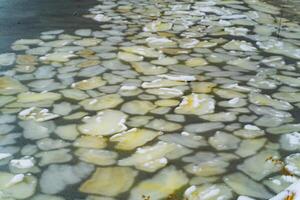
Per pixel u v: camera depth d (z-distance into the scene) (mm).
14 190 1784
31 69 2957
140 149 2070
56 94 2615
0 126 2262
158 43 3482
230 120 2338
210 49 3383
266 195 1750
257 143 2125
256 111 2441
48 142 2129
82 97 2582
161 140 2145
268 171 1908
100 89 2688
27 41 3469
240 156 2018
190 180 1844
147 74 2908
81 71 2939
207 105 2502
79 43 3449
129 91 2662
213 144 2113
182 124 2295
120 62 3098
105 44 3441
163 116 2373
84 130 2232
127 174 1884
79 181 1841
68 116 2367
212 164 1955
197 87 2727
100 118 2350
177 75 2895
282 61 3180
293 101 2570
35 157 2008
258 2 4840
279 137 2180
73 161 1979
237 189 1785
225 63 3117
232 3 4777
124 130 2234
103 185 1812
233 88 2723
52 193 1766
